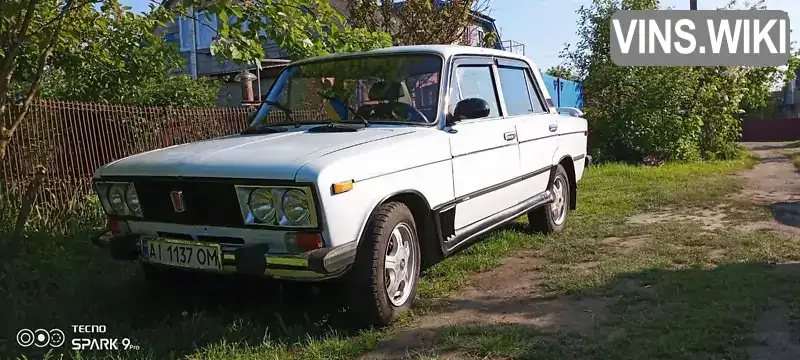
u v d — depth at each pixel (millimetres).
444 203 4438
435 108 4594
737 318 3895
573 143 6883
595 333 3805
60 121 6590
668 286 4617
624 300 4348
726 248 5773
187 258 3777
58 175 6523
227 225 3654
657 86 14289
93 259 5410
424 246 4445
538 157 5934
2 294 4492
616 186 10141
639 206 8305
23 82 7480
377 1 11383
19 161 6191
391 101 4688
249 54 5855
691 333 3691
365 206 3719
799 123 31234
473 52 5242
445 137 4488
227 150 3891
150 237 3965
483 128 5008
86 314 4352
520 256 5832
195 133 8273
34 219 6070
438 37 11047
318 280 3578
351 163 3615
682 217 7492
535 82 6320
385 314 3896
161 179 3758
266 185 3463
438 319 4180
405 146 4086
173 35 21312
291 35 6008
